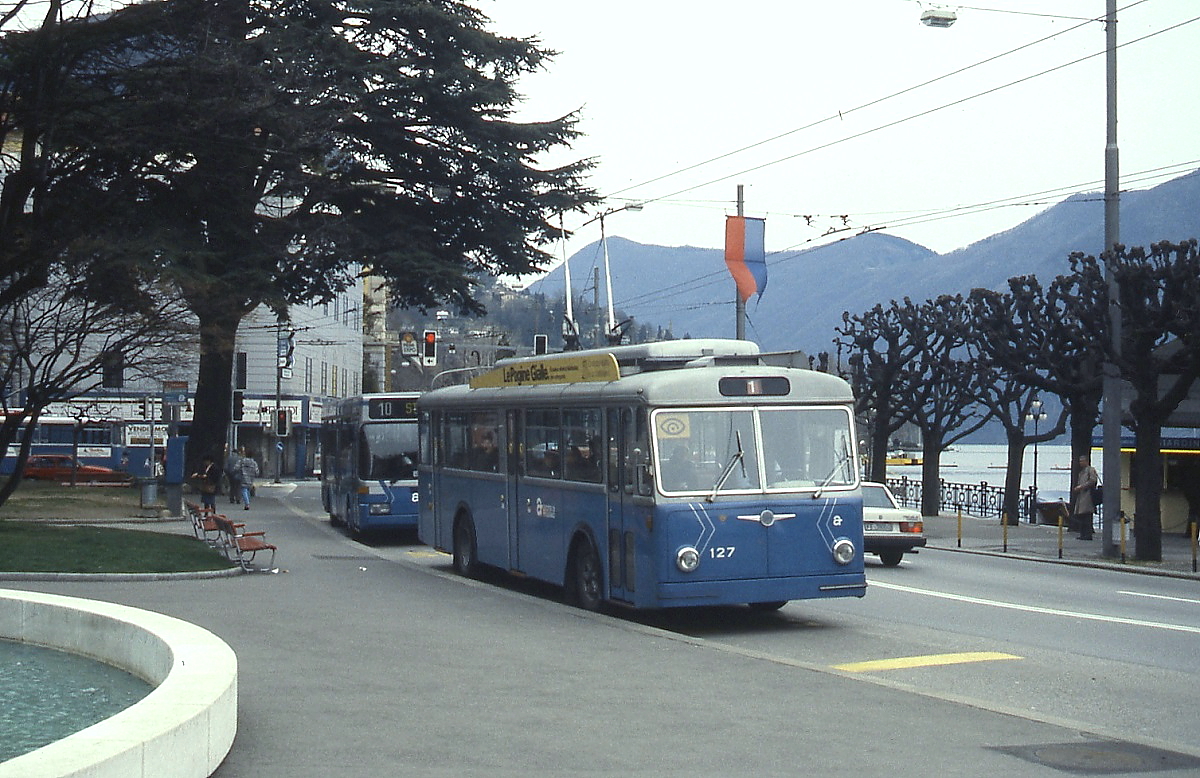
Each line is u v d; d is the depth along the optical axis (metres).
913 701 10.05
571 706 9.70
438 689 10.32
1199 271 25.34
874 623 16.12
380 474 28.09
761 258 35.75
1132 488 36.62
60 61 24.00
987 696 11.12
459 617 15.06
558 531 17.25
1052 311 34.34
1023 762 8.11
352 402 29.47
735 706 9.78
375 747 8.21
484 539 20.25
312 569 21.42
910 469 116.94
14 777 5.55
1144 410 26.50
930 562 26.64
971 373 44.34
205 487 35.97
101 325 26.47
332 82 36.94
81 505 37.25
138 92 29.59
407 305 41.06
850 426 15.43
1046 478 125.75
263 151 33.03
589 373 16.62
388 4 37.31
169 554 21.30
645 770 7.74
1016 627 15.75
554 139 40.88
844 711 9.63
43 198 25.20
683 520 14.49
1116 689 11.48
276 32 36.25
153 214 33.31
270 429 70.06
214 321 33.78
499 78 39.41
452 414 22.02
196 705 7.26
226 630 13.62
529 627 14.26
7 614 11.85
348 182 39.69
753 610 17.41
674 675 11.15
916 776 7.69
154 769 6.44
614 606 17.56
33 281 24.86
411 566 22.34
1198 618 16.78
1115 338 27.06
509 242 40.72
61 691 9.55
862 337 45.22
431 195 40.44
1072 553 28.91
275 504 43.78
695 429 14.78
